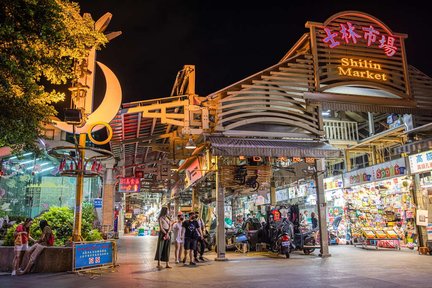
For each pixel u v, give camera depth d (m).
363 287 6.84
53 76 6.84
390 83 13.59
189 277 8.43
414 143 12.71
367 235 14.57
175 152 15.39
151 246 19.28
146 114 11.73
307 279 7.84
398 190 14.84
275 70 12.80
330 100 12.86
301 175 13.63
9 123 6.75
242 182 12.70
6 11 5.47
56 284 7.63
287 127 12.82
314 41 13.11
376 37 13.77
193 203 18.38
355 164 19.23
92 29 8.18
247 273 8.90
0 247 9.94
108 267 10.17
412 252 13.01
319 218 12.61
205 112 11.95
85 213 14.24
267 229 14.47
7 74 5.86
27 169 20.17
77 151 10.30
